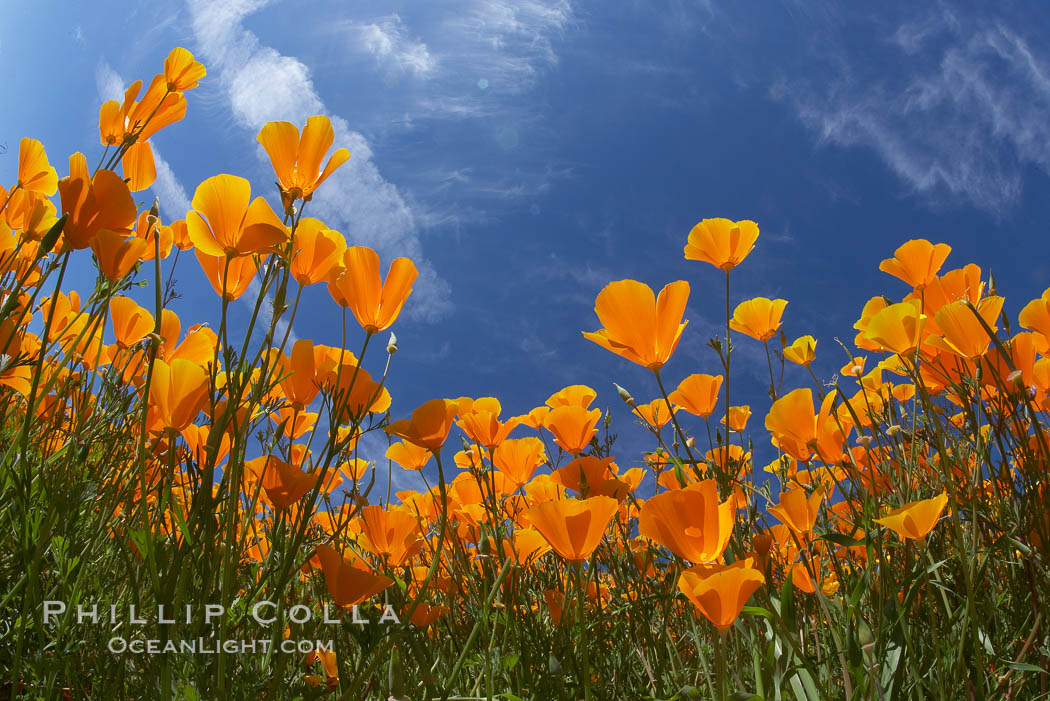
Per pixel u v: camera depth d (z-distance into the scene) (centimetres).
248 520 39
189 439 46
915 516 40
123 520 43
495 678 50
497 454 62
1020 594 48
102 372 51
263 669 39
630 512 64
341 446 40
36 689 36
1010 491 48
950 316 49
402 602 46
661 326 46
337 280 43
